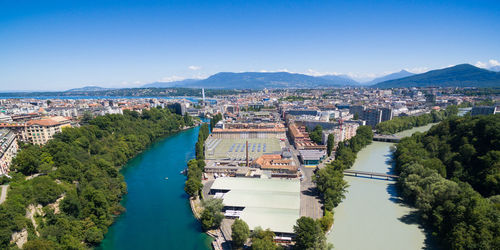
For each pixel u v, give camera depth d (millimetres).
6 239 132750
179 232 198500
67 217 181500
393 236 186500
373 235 188000
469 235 148750
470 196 179000
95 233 179125
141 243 186125
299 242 155625
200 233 197000
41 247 138250
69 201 186375
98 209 195625
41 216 172750
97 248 179875
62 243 156875
